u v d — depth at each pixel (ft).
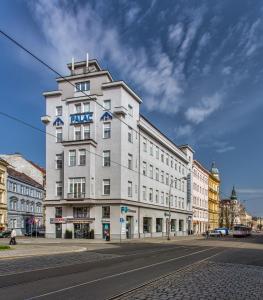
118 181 171.12
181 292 35.42
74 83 183.93
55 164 183.73
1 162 221.25
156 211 217.77
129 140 182.60
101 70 178.09
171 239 186.50
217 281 43.06
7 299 31.45
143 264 63.26
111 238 168.86
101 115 176.65
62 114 184.65
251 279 45.32
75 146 175.22
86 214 173.99
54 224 179.73
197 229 324.19
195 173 320.70
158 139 220.64
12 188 238.07
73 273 49.65
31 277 45.03
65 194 174.50
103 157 175.22
